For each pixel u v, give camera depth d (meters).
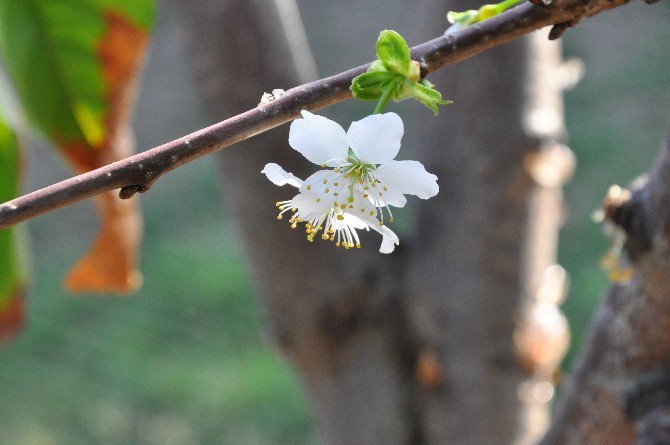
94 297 2.30
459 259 0.75
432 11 0.72
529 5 0.53
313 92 0.51
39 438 1.95
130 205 0.69
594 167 2.55
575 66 0.79
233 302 2.25
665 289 0.60
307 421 1.94
